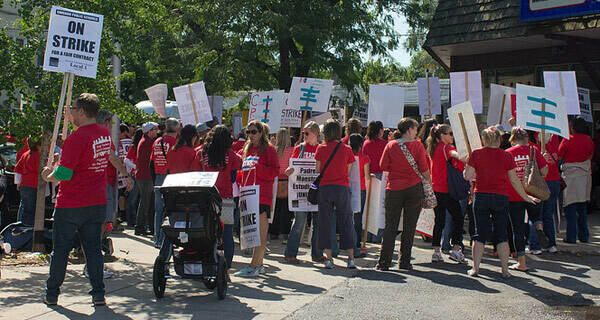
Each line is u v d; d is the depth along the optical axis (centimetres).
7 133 813
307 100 1133
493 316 574
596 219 1354
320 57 1962
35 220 832
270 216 772
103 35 873
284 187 1030
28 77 813
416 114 2773
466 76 1122
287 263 835
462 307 605
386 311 587
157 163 930
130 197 1172
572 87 1029
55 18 668
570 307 610
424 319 561
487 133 738
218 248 655
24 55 814
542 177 809
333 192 789
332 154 787
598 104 1460
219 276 613
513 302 627
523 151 809
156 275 611
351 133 934
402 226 802
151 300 614
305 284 704
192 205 601
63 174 551
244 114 1962
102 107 872
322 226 796
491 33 1434
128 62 2786
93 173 573
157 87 1176
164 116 1181
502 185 740
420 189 773
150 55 2205
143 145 1060
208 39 1992
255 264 754
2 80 813
